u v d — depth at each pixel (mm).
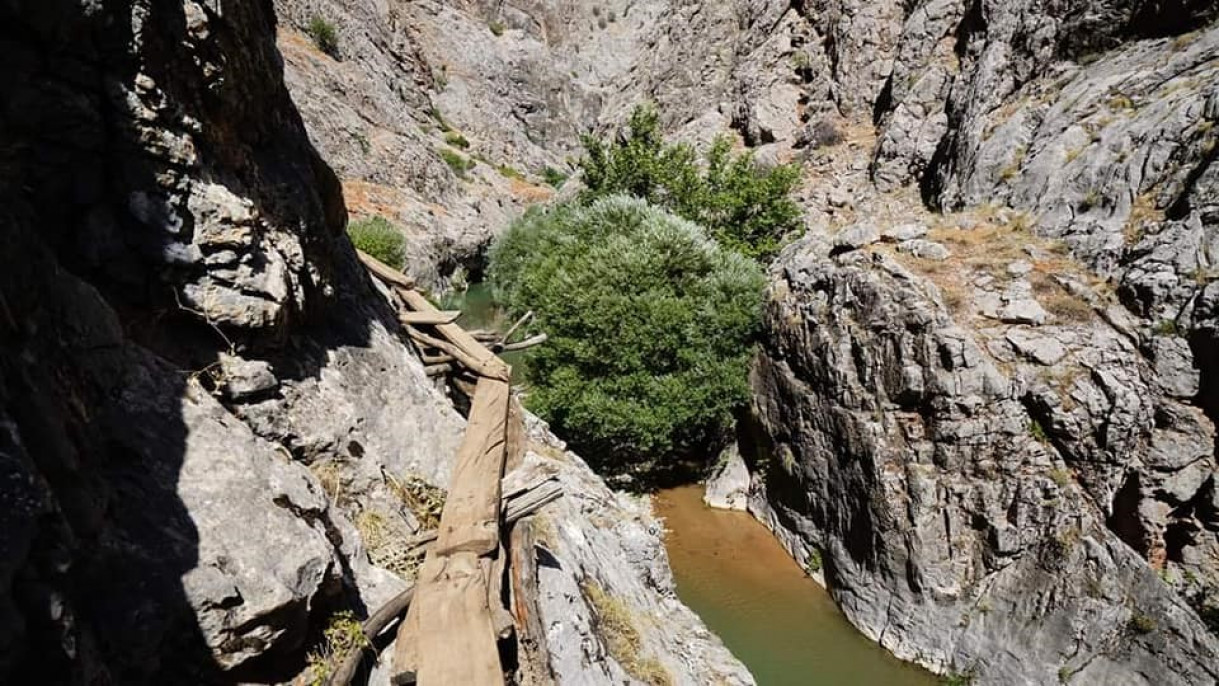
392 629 4965
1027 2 23266
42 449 3107
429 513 6391
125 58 4316
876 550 14711
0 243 3211
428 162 44219
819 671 13945
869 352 15297
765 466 19094
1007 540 13141
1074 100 19250
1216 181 13711
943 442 13906
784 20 39031
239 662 3723
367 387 6785
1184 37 18125
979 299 14852
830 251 17906
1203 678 11164
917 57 29328
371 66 51531
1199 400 12758
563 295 19953
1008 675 12750
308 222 6559
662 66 49500
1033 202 17844
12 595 2537
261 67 6195
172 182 4613
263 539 4023
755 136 36062
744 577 16844
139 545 3547
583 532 9195
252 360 5281
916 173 26672
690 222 21984
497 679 4309
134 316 4566
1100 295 14484
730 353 19781
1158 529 12844
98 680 2924
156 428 4031
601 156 29484
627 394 19422
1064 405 13188
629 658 7516
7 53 3803
